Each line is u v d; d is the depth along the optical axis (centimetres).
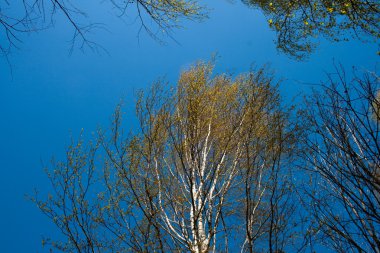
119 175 549
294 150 471
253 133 582
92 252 455
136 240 489
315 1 709
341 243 388
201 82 733
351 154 371
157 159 609
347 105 400
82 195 496
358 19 662
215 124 700
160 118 630
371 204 344
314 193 424
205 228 617
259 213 533
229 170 678
